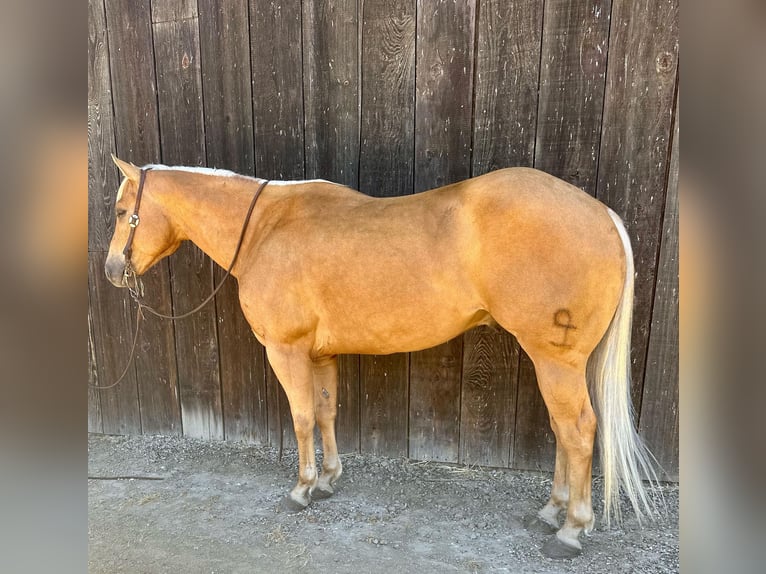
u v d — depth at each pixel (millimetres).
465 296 1505
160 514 1926
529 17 1883
